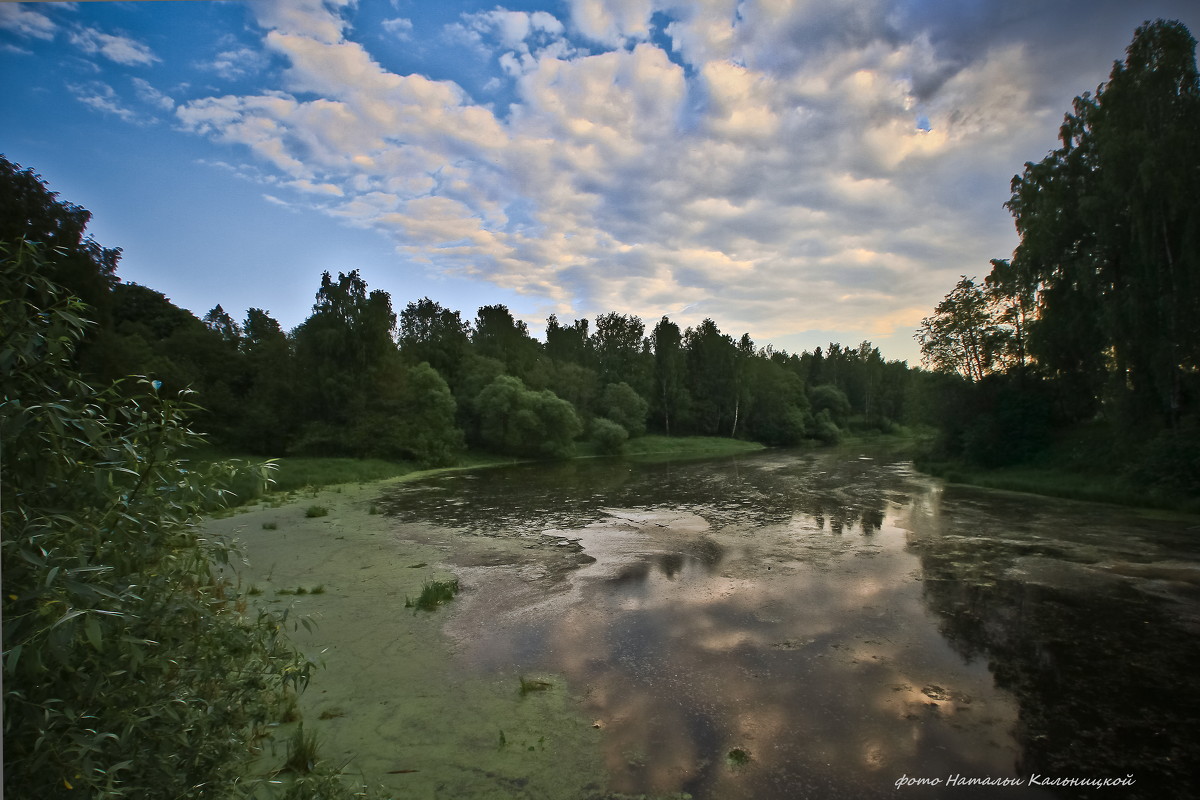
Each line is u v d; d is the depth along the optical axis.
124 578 2.78
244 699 3.71
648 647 8.16
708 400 74.38
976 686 7.05
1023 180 30.94
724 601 10.11
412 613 9.46
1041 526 16.45
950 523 17.06
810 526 16.89
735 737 5.97
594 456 51.97
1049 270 28.20
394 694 6.79
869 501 21.72
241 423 37.94
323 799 3.82
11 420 2.26
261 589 10.59
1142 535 15.10
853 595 10.42
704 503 21.58
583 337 84.94
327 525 17.05
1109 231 23.05
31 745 2.35
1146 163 20.89
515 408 47.72
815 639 8.45
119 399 3.02
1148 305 21.75
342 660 7.67
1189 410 21.36
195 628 3.23
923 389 35.66
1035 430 28.55
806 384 98.69
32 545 2.36
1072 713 6.44
